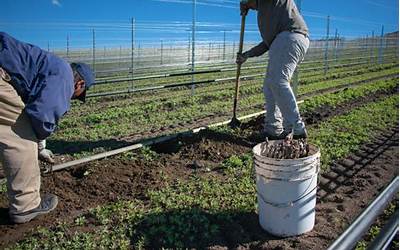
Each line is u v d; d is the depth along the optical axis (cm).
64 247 340
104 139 670
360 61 2523
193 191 452
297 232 359
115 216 390
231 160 538
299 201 351
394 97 1109
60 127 756
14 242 347
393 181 176
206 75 1791
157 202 419
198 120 825
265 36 627
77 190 448
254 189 455
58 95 354
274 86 604
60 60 370
